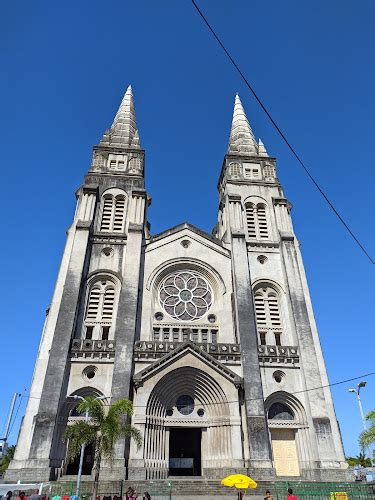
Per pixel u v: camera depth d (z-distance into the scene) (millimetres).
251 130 59969
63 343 34219
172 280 42156
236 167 51688
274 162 52875
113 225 44531
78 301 37906
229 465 30781
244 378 34469
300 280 41094
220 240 45562
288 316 39906
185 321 39781
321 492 24344
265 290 41906
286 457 33469
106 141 54188
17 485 22250
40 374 33625
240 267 41375
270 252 44031
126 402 25312
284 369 36188
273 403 35188
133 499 22094
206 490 28188
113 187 47312
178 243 43844
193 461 36156
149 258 42375
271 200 48500
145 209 46719
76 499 22391
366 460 63188
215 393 34031
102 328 38062
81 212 43656
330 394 35406
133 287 38562
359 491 24500
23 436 30859
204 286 42281
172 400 34312
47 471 28750
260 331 39312
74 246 40406
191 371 34219
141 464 29859
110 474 28844
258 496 27797
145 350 35031
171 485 27328
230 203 46844
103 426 23859
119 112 59812
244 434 32625
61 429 31609
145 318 38781
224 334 38906
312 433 33031
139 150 51562
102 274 40406
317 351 37562
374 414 29250
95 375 33969
